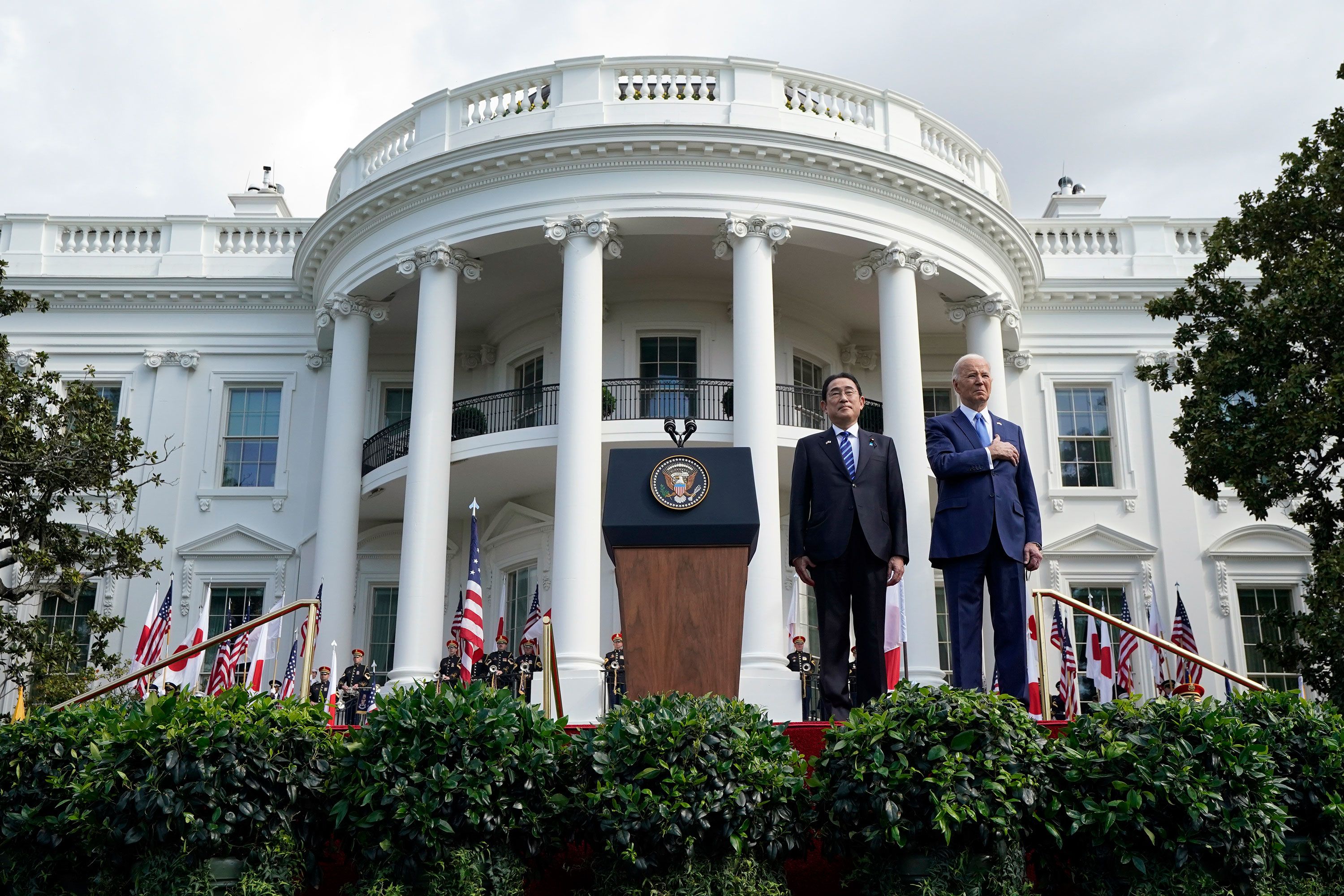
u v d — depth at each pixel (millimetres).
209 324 24875
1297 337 15961
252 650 22875
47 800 6180
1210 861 6094
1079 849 6320
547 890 6672
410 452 19688
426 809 5961
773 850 6117
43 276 24609
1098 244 25719
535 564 22531
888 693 6500
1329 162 16078
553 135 19516
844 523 7844
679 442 8258
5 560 18250
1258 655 23281
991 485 7949
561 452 18578
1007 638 7793
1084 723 6457
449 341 20172
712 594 7742
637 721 6305
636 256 21688
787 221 19734
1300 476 16094
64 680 18109
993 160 23125
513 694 6656
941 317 24125
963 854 5961
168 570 23469
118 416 24422
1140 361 24719
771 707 16547
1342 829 6352
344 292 21938
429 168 20188
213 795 5953
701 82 20875
